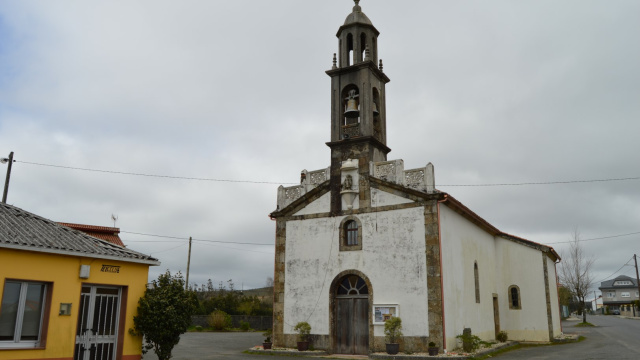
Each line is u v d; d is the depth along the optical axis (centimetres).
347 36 2419
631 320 5688
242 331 3941
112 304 1323
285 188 2395
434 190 2009
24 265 1126
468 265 2334
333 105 2350
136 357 1340
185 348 2397
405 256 2008
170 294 1386
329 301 2131
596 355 1973
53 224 1336
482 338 2405
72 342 1198
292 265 2267
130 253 1355
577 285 5038
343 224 2189
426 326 1906
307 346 2112
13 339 1109
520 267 2839
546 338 2695
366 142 2219
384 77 2445
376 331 1997
